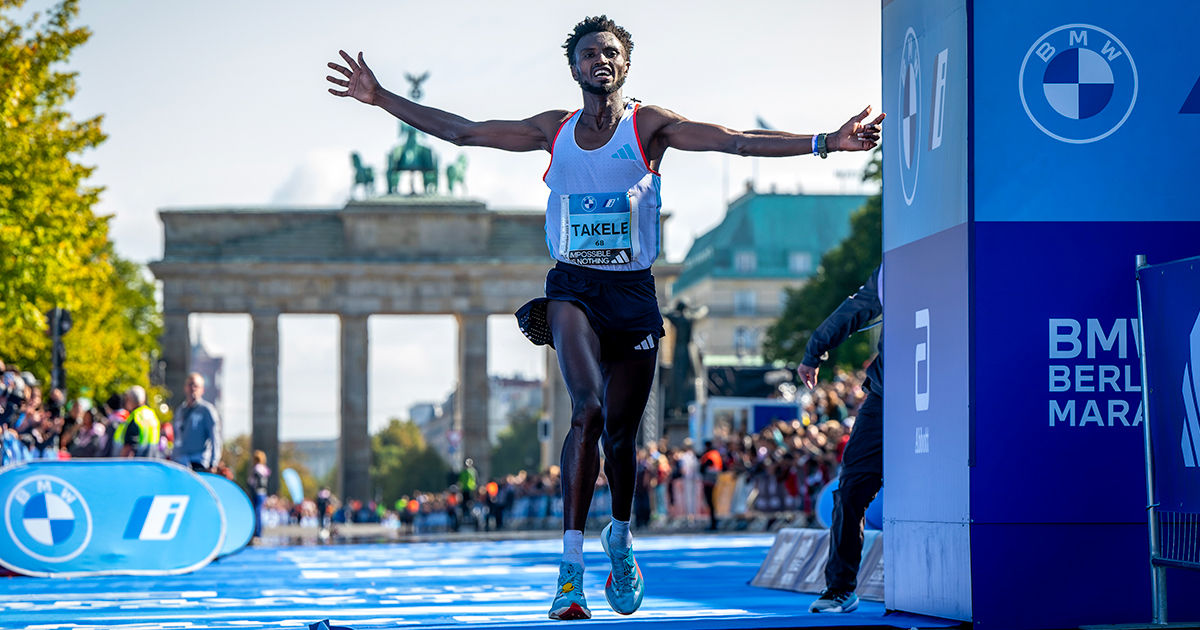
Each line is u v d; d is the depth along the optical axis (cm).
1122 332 607
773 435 2978
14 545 1335
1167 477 587
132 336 5959
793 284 13712
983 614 594
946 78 636
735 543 2044
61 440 2194
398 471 17075
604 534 671
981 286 605
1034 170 609
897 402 695
